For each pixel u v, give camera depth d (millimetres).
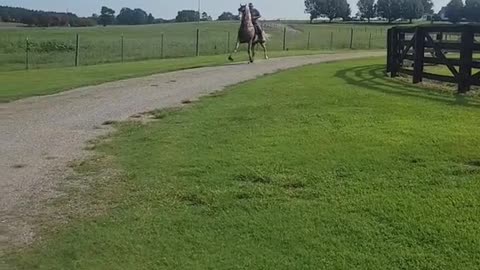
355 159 7289
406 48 15812
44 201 6098
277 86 15125
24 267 4539
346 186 6273
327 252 4680
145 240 5016
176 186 6484
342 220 5316
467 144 7832
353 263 4480
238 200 5969
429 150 7582
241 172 6918
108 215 5652
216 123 10195
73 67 26438
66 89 16172
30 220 5543
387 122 9539
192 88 15672
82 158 7934
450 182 6273
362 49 44406
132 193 6309
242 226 5266
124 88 16047
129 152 8211
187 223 5387
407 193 5969
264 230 5152
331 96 12688
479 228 5043
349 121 9766
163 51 39312
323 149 7859
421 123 9359
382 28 93688
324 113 10617
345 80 15969
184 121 10570
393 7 114938
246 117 10648
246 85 15828
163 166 7340
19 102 13633
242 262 4547
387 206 5613
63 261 4641
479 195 5832
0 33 60562
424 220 5242
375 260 4520
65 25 100312
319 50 41094
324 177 6613
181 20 135750
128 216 5605
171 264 4543
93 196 6242
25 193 6367
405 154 7434
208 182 6590
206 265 4512
